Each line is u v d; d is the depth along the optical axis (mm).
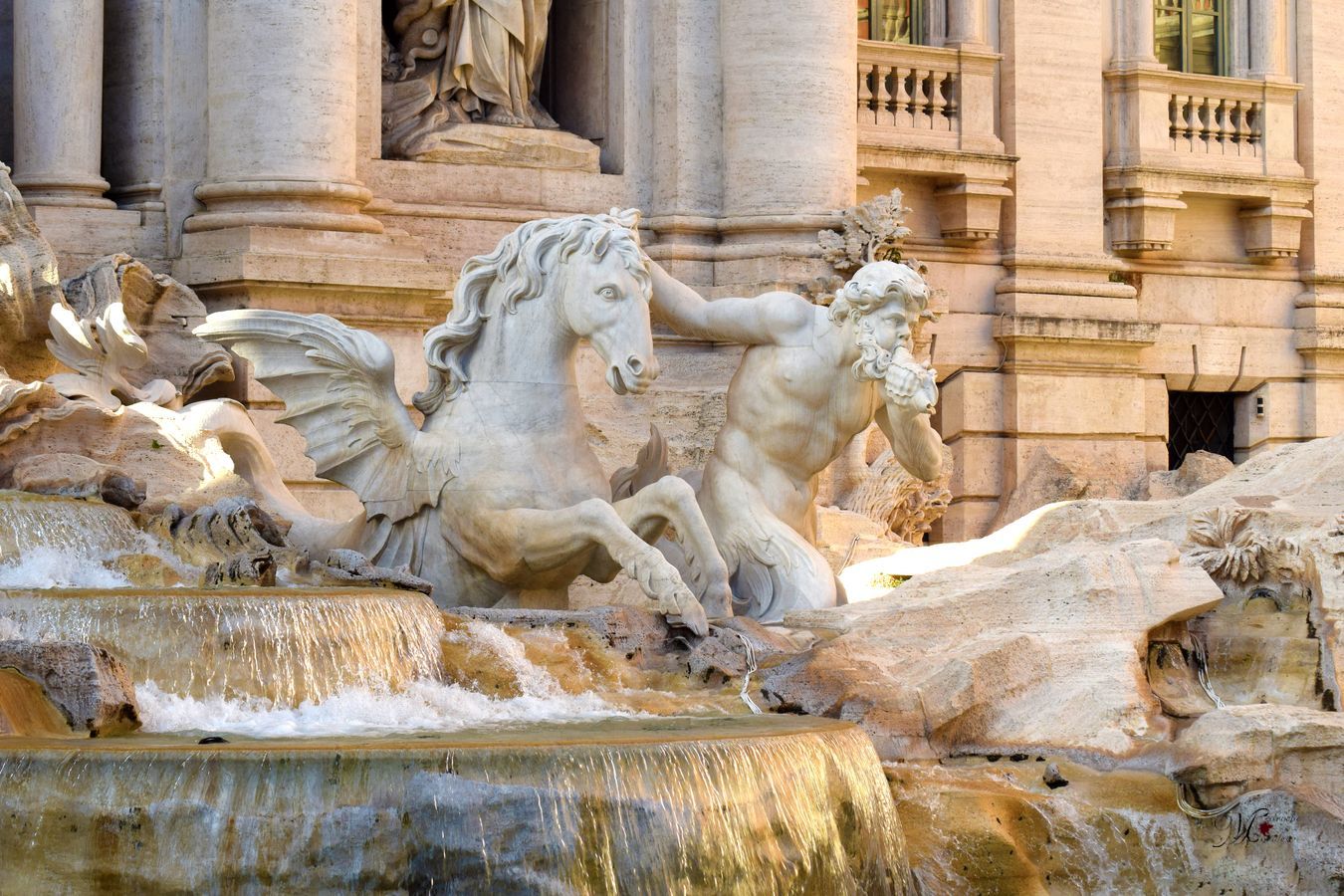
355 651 20750
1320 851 20828
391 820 16094
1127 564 24219
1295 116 44406
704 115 35281
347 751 16281
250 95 30578
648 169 35531
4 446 25250
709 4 35344
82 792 16078
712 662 22484
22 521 23078
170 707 19641
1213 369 43250
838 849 18406
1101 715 22672
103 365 27219
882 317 25578
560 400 25000
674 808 17031
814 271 34375
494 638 22109
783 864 17688
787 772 18047
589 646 22656
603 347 24391
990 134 40250
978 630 23875
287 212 30406
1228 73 44125
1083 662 23188
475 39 34438
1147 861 21250
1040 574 24078
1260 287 44062
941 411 40188
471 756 16469
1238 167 43406
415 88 34156
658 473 26844
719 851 17203
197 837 15930
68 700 18547
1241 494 27453
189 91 31328
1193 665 24672
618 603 28422
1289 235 43938
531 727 19719
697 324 26469
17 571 22672
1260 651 24719
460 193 33906
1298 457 27891
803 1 34875
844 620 24094
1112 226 42250
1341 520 25250
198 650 20016
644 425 32812
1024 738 22609
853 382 25984
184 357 29266
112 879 15953
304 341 25391
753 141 34906
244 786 16016
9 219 26844
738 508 26219
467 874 16203
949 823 20531
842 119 35188
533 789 16484
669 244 34812
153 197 31141
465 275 25062
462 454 24703
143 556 23406
